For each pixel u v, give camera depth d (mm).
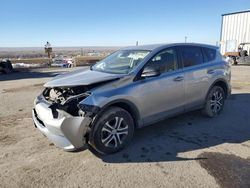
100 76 4031
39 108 3908
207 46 5586
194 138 4512
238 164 3568
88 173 3381
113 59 4953
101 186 3082
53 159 3781
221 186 3053
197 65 5141
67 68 24859
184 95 4824
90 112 3533
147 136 4609
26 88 10578
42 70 22281
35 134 4789
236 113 6004
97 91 3682
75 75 4359
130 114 4070
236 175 3289
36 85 11453
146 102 4172
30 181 3211
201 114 5750
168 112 4613
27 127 5191
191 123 5285
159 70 4109
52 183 3162
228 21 26000
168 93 4496
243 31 24609
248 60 21547
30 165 3611
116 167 3531
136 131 4855
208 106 5465
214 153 3916
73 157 3836
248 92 8578
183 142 4340
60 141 3549
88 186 3088
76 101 3621
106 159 3766
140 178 3242
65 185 3115
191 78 4902
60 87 3875
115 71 4359
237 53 22625
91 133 3621
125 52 5004
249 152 3943
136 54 4625
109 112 3729
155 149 4078
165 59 4602
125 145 4023
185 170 3424
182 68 4828
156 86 4277
